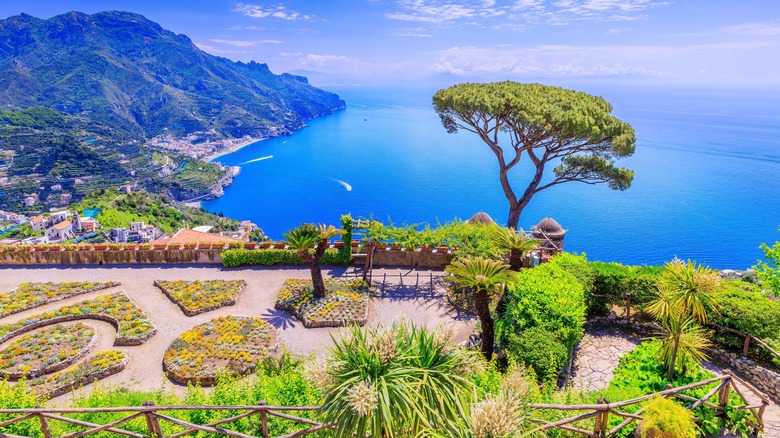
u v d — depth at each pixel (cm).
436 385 745
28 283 2345
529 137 2598
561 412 971
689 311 1377
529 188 2838
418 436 686
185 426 880
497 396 738
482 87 2781
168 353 1734
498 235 1809
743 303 1422
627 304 1739
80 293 2267
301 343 1847
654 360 1344
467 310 2055
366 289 2245
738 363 1407
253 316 2067
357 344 766
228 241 2952
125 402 1103
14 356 1719
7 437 889
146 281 2420
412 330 817
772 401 1252
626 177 2628
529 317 1501
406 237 2455
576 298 1547
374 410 674
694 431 919
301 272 2522
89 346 1789
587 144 2573
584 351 1595
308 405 977
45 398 1471
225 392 1069
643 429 873
